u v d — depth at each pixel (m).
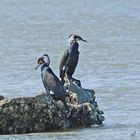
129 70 34.53
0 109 22.20
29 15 84.00
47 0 116.75
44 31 60.31
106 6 95.62
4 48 46.22
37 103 22.34
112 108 25.58
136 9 86.12
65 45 47.81
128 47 44.41
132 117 24.12
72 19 74.94
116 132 21.98
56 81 22.41
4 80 32.12
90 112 22.95
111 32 56.47
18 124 22.12
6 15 86.19
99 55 40.75
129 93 28.22
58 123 22.34
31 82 31.36
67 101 23.11
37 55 41.97
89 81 31.66
